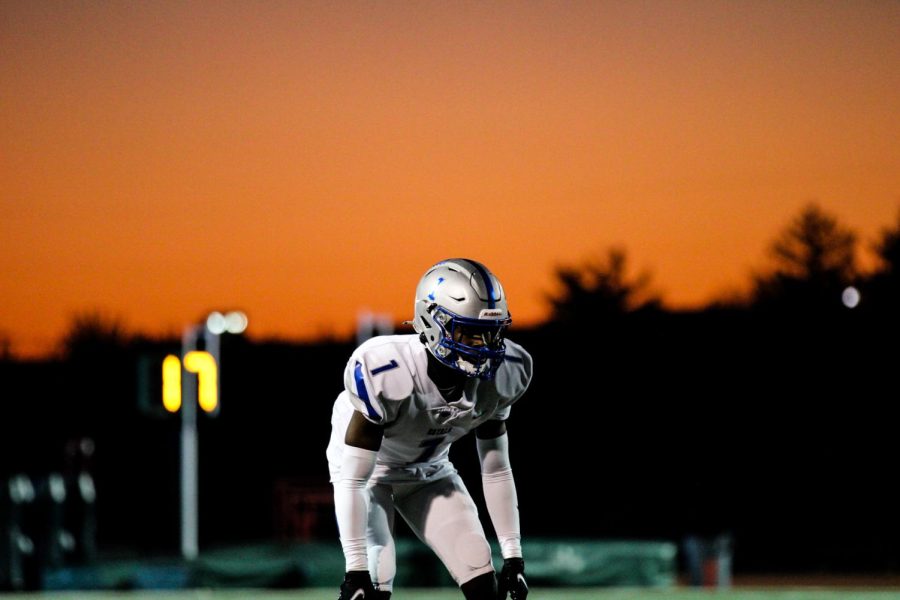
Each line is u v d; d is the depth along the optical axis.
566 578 17.11
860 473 34.97
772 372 37.72
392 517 7.32
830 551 30.89
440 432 7.09
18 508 19.58
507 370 7.04
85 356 49.88
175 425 45.88
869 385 36.72
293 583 17.02
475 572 7.09
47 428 48.78
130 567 17.97
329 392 46.75
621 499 37.03
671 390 38.31
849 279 49.50
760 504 35.03
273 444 46.16
